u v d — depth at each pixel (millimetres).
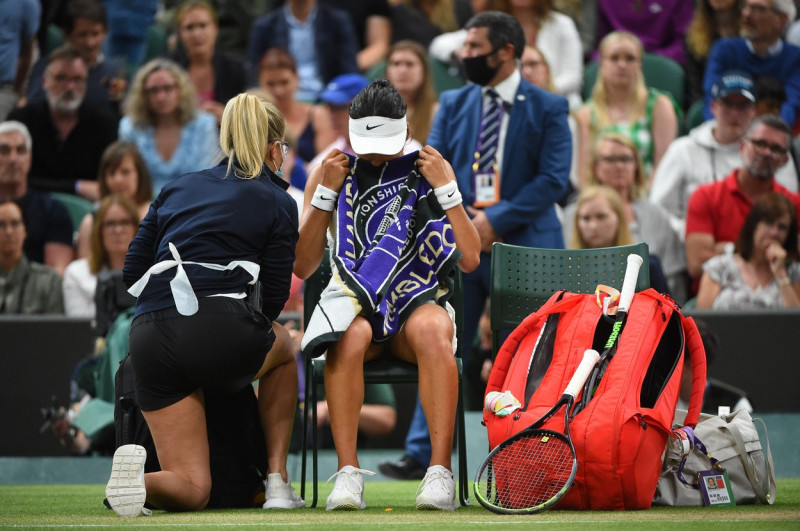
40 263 27922
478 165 20203
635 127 29125
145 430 13633
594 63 32312
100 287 21188
